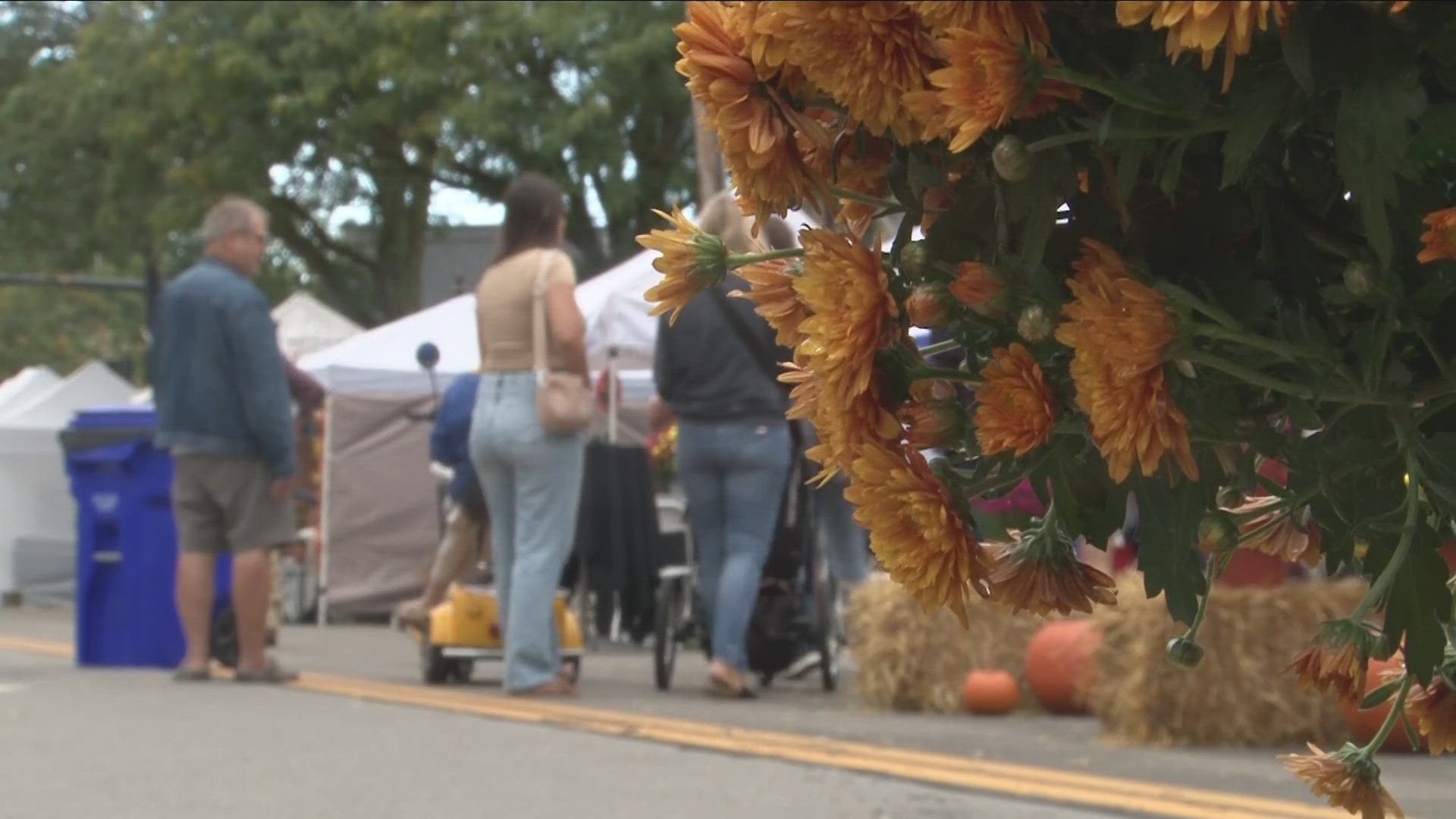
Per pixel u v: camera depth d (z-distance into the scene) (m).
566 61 33.44
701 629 10.83
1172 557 2.12
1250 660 8.01
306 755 7.48
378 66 32.78
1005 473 2.16
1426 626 2.07
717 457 9.77
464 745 7.81
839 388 2.08
